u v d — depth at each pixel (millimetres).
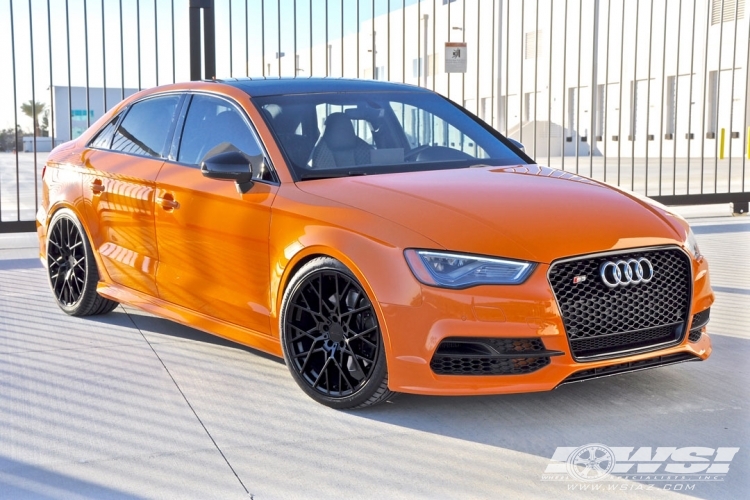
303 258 3756
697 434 3289
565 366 3334
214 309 4285
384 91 4758
